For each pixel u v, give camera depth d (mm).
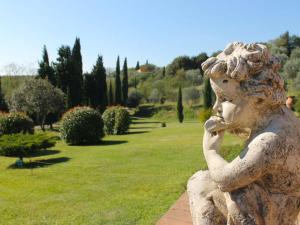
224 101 1800
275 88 1723
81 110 20297
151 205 7496
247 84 1710
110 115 25344
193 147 15812
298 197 1748
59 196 8906
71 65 40000
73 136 19547
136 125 36219
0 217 7426
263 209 1667
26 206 8164
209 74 1789
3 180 10977
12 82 47375
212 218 1772
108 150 16531
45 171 12133
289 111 1852
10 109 35719
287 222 1721
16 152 13125
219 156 1766
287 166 1652
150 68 88438
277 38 47375
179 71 66250
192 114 50062
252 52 1693
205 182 1853
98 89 45531
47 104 32906
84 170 11930
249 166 1600
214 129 1833
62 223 6848
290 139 1656
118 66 53656
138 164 12484
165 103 58219
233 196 1686
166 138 20688
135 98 58281
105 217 6965
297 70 35000
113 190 9125
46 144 14016
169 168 11453
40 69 40469
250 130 1838
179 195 8000
